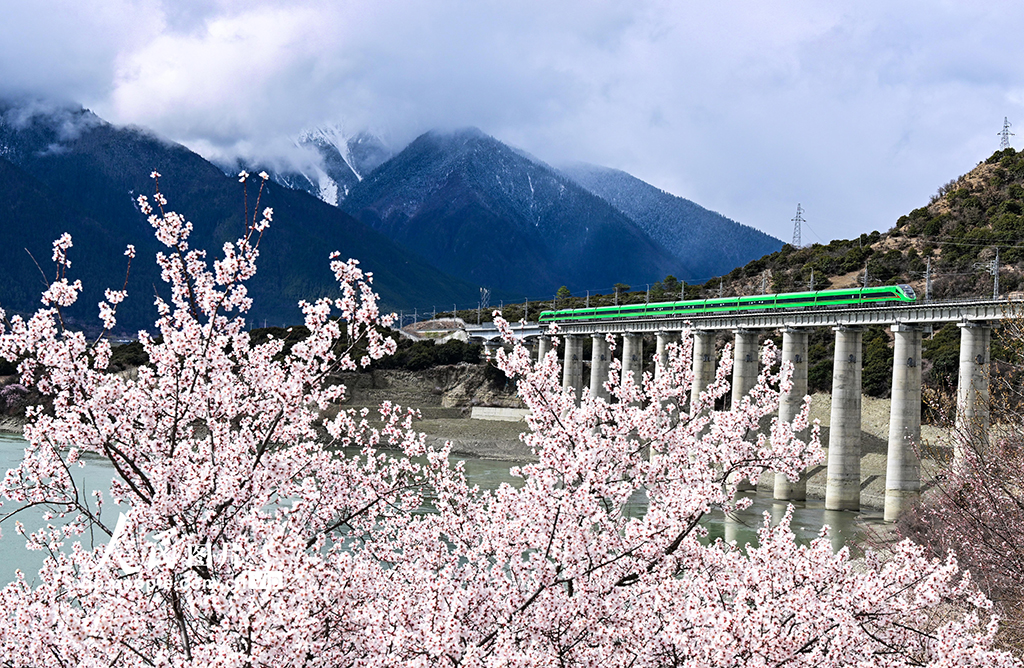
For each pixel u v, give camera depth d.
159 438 16.66
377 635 13.83
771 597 15.20
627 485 17.56
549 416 18.34
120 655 13.26
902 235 184.62
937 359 120.31
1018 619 23.89
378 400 180.75
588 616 15.09
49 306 15.69
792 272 190.75
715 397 20.64
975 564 28.98
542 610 14.95
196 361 16.28
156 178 16.62
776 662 13.84
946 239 167.75
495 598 15.13
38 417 15.64
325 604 13.62
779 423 19.00
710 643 13.56
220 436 16.61
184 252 16.89
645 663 15.09
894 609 14.70
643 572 16.09
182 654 13.10
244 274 16.88
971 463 32.06
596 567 15.65
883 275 164.00
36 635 13.27
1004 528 28.83
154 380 16.78
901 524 43.41
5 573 35.50
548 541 15.66
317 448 17.39
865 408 125.38
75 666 13.81
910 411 88.44
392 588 16.88
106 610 12.12
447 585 14.93
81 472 37.06
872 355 135.75
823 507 95.25
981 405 38.91
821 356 149.75
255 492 14.73
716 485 16.98
